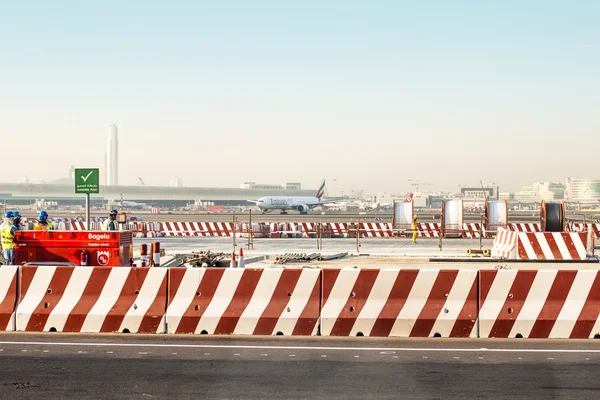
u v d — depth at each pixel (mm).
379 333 10945
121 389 7844
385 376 8438
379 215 107312
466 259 24859
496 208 40719
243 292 11250
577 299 10938
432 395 7602
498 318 10875
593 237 26453
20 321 11312
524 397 7527
